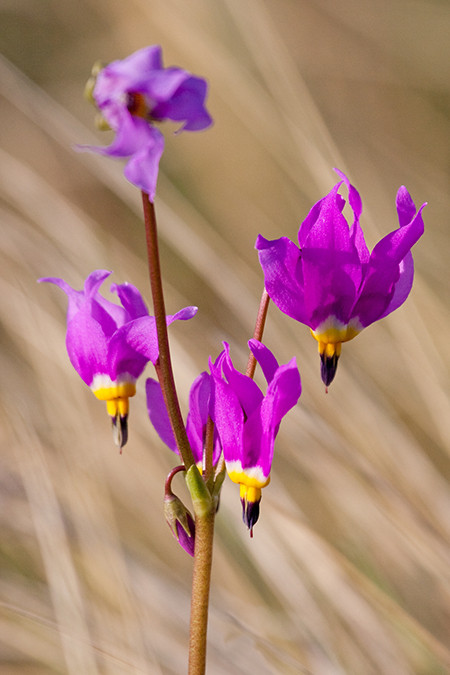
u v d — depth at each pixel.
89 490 0.54
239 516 0.53
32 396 0.58
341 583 0.51
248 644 0.51
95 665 0.49
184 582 0.53
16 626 0.51
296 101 0.62
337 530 0.55
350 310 0.43
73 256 0.62
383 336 0.62
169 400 0.43
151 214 0.43
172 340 0.55
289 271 0.43
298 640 0.51
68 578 0.51
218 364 0.43
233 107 0.69
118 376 0.44
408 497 0.53
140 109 0.41
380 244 0.43
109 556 0.52
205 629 0.44
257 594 0.53
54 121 0.65
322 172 0.59
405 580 0.53
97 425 0.57
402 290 0.44
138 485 0.55
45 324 0.57
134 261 0.68
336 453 0.53
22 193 0.64
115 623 0.51
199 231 0.68
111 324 0.44
